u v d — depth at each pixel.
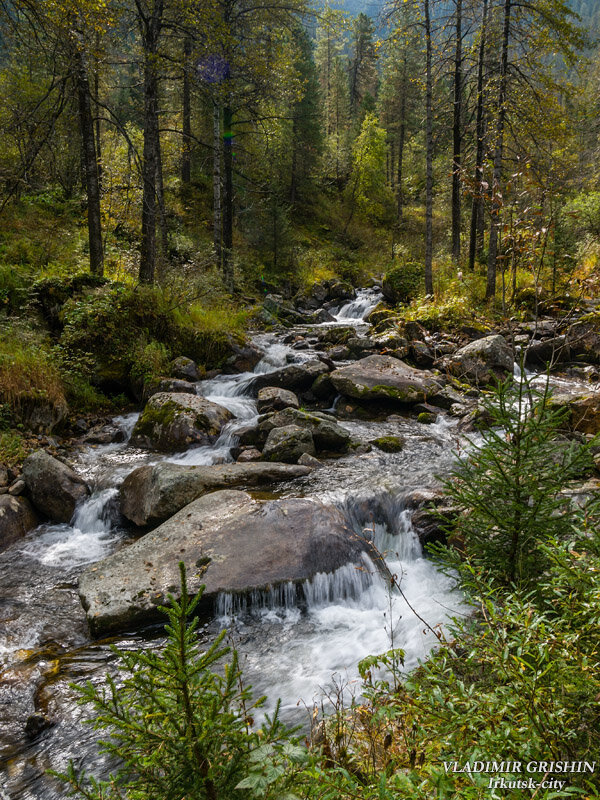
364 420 9.71
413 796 1.57
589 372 10.98
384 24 17.36
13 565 5.82
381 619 4.62
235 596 4.84
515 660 1.90
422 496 6.02
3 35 10.05
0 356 9.03
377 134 44.41
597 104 16.23
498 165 14.62
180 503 6.33
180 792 1.53
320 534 5.38
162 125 24.53
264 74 15.75
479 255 22.44
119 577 5.07
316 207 41.25
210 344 12.55
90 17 10.18
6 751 3.40
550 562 2.83
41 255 14.52
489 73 17.39
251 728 3.31
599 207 16.59
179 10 12.98
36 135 11.88
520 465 2.96
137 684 1.59
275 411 9.91
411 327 14.01
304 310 23.61
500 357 10.86
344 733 2.55
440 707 2.00
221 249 19.77
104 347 11.11
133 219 17.84
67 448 8.55
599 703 1.70
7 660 4.30
